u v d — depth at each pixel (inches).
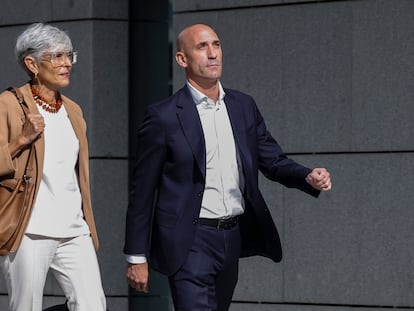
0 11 652.1
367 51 554.3
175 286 395.9
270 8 577.6
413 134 544.4
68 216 390.6
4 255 382.3
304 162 568.4
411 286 545.0
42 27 396.5
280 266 573.3
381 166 550.9
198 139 392.5
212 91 400.5
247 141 402.6
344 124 559.2
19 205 381.1
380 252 551.2
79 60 636.1
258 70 580.1
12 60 652.1
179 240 391.2
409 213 545.3
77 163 402.9
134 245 398.9
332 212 561.6
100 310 397.4
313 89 566.9
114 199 641.6
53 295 631.8
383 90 550.6
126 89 644.7
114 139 641.6
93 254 398.9
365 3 554.6
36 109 391.2
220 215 394.3
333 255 561.6
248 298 581.0
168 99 399.5
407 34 546.0
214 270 396.8
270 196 575.8
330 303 562.3
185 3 599.8
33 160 384.8
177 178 393.4
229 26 587.2
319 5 565.3
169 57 642.8
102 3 636.1
